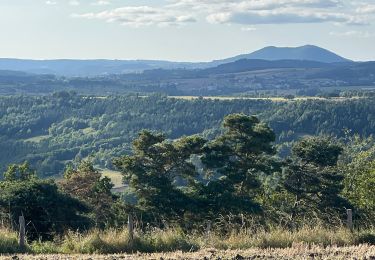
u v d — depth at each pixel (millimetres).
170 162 43281
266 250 13039
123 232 14539
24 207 25703
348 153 53062
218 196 37125
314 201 41344
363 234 15094
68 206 27469
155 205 36844
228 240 14562
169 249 14102
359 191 42312
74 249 14023
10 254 13273
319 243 14297
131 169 41875
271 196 42844
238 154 42531
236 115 43250
